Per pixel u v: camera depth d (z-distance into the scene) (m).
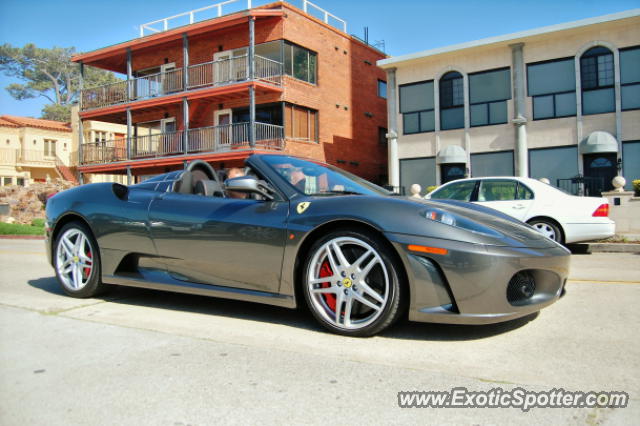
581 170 15.62
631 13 14.57
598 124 15.45
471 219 2.95
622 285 4.61
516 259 2.69
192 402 2.02
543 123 16.28
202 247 3.41
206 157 19.89
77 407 1.99
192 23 20.86
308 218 3.03
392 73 19.11
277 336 2.93
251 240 3.20
